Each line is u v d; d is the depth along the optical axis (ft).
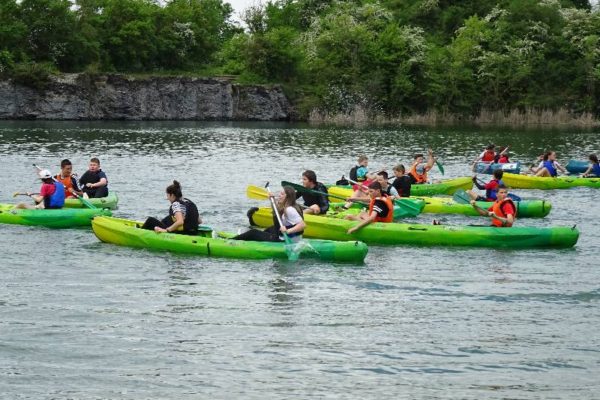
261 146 142.72
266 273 47.44
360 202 64.90
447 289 44.62
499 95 249.55
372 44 243.40
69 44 212.84
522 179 91.91
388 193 67.36
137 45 227.20
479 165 105.29
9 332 36.40
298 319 38.88
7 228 59.72
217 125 198.80
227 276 46.65
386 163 119.14
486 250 54.70
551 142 166.30
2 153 118.21
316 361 33.58
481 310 40.81
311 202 61.82
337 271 48.19
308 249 50.44
